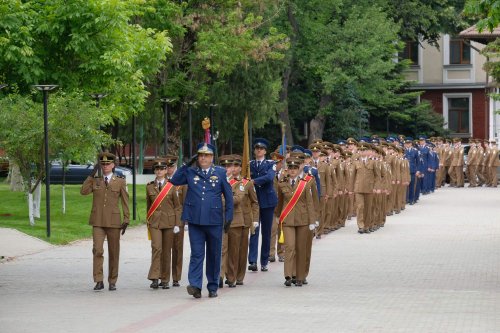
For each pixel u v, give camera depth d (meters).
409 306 17.67
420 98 85.00
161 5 45.12
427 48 85.25
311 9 71.50
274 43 51.00
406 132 79.06
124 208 20.69
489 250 27.91
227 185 19.52
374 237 31.91
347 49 70.81
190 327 15.52
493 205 45.72
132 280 22.23
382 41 71.50
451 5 81.12
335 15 73.00
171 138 50.34
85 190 20.61
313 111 74.88
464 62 85.00
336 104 73.50
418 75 85.19
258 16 49.06
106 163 20.62
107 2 33.16
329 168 31.86
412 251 27.75
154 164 21.05
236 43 47.28
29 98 34.62
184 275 23.14
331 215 33.38
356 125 73.94
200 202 19.27
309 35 71.06
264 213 23.69
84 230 33.16
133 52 35.81
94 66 34.00
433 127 78.50
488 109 74.69
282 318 16.36
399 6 77.06
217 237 19.33
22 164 34.12
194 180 19.39
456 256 26.50
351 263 25.00
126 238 31.34
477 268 23.91
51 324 16.00
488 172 60.59
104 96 35.41
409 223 36.94
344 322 15.85
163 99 41.47
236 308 17.64
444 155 60.59
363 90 72.69
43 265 24.80
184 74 46.66
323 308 17.50
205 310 17.44
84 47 33.50
